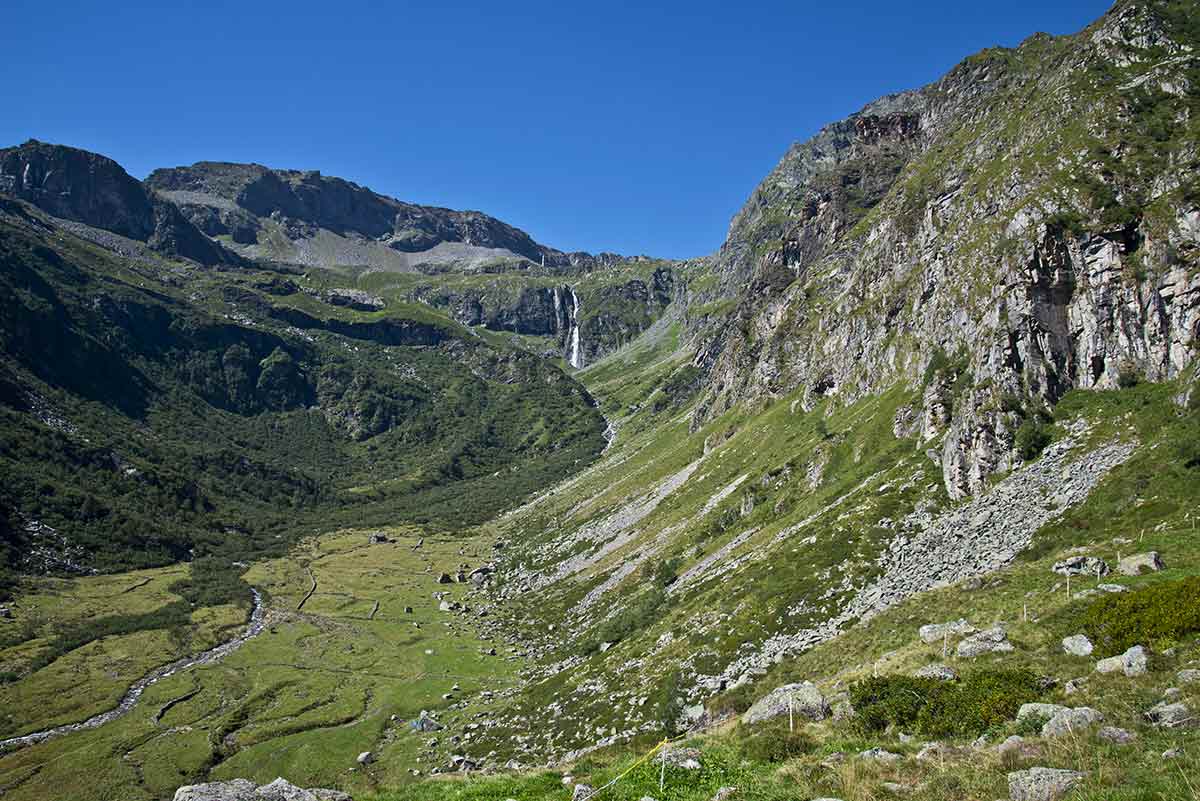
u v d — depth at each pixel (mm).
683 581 107125
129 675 110312
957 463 78688
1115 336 78500
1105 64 126188
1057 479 66938
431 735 86125
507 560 189500
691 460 195375
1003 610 41938
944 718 25547
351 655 123250
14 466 182500
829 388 149375
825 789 20531
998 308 88188
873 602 64188
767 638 68125
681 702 59750
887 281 148000
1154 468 58219
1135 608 29672
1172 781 15297
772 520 109125
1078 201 94125
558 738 70312
